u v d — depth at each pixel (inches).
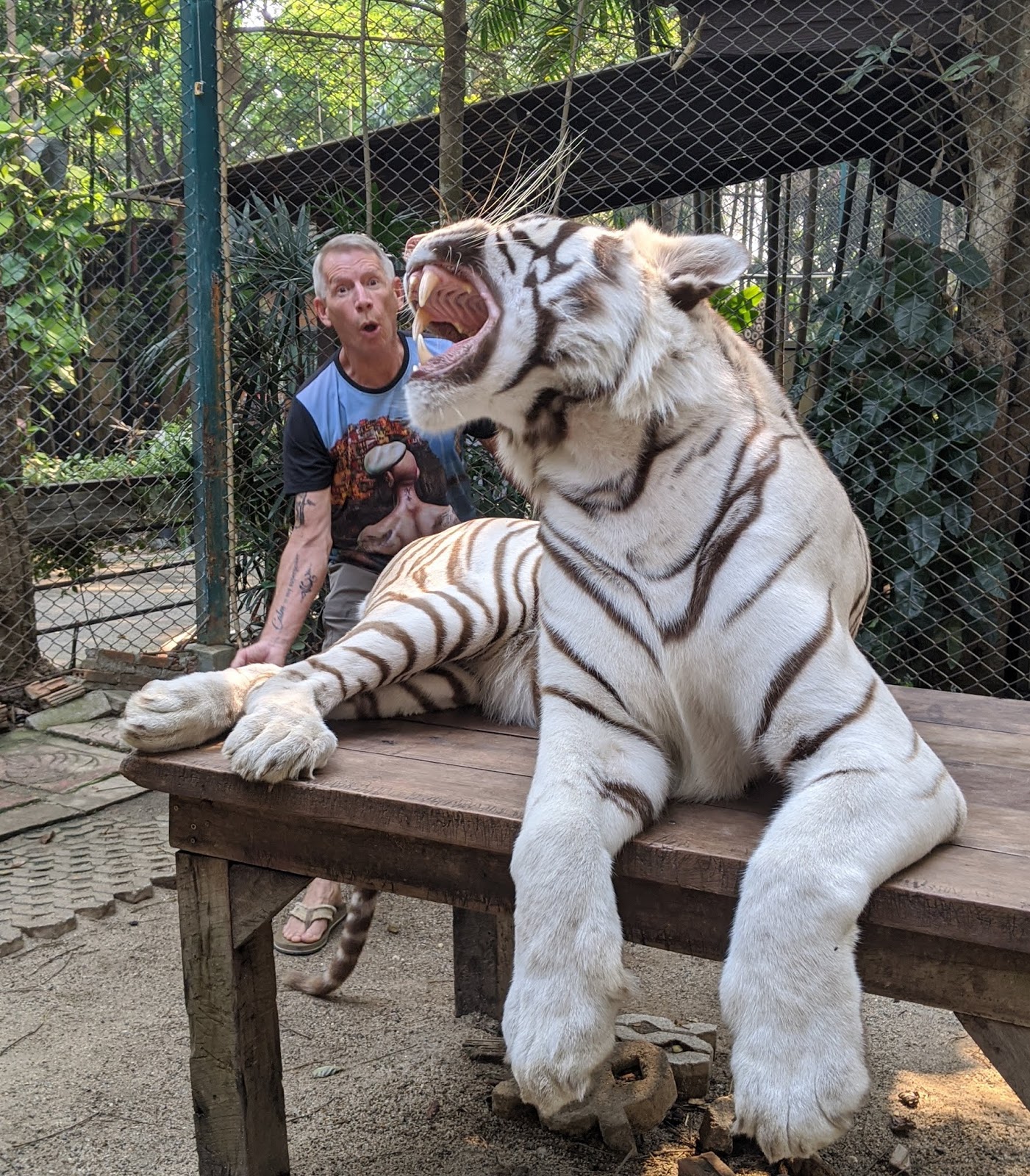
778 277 217.9
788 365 232.7
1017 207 190.1
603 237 75.6
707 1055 103.9
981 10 186.1
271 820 78.6
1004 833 69.1
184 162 182.5
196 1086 84.3
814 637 69.6
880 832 60.9
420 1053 110.4
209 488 188.2
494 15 230.1
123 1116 99.4
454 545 105.7
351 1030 115.1
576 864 63.4
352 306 128.6
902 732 68.6
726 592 71.0
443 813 70.1
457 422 78.3
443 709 99.9
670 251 78.7
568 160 182.5
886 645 194.7
